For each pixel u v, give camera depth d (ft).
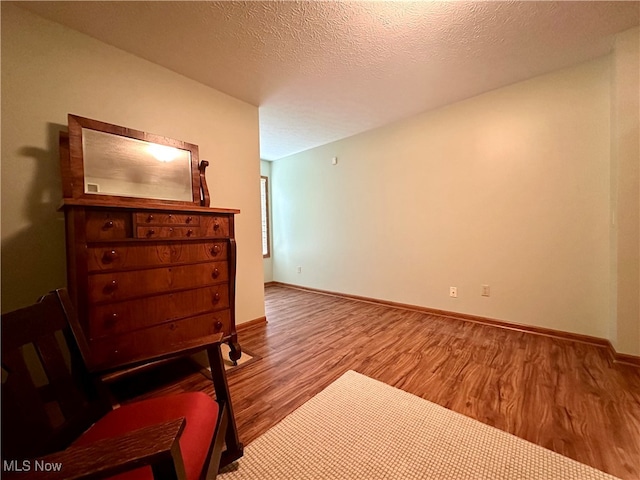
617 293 6.03
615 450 3.62
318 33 5.57
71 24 5.24
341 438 3.96
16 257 4.86
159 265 5.13
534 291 7.89
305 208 14.29
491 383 5.30
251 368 6.12
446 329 8.34
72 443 2.56
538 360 6.20
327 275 13.57
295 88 7.89
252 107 8.90
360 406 4.68
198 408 2.96
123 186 5.57
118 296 4.61
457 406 4.62
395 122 10.56
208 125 7.72
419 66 6.86
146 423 2.68
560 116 7.28
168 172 6.29
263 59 6.47
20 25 4.83
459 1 4.78
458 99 8.80
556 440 3.82
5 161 4.74
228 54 6.26
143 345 4.92
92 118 5.66
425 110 9.61
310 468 3.46
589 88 6.85
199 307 5.75
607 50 6.39
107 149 5.40
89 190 5.10
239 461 3.57
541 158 7.61
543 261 7.72
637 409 4.42
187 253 5.56
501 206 8.33
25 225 4.94
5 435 2.09
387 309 10.71
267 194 16.03
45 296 2.81
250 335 8.10
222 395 3.46
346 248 12.66
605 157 6.73
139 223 4.84
